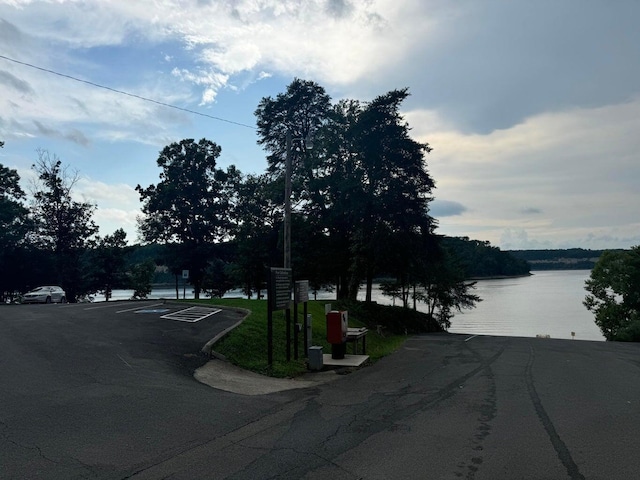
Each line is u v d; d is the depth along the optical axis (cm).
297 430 680
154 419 698
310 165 3953
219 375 1083
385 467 530
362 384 1077
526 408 819
